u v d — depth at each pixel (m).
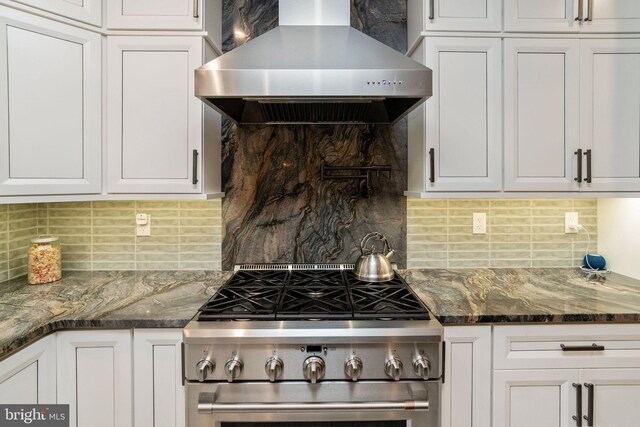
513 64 1.52
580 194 1.54
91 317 1.19
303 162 1.82
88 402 1.20
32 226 1.76
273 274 1.69
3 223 1.59
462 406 1.24
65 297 1.40
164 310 1.27
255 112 1.67
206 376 1.11
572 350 1.24
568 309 1.27
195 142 1.51
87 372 1.20
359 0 1.83
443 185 1.53
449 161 1.53
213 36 1.65
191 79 1.50
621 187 1.53
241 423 1.18
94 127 1.45
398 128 1.83
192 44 1.50
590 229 1.84
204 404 1.10
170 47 1.49
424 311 1.21
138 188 1.50
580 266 1.85
